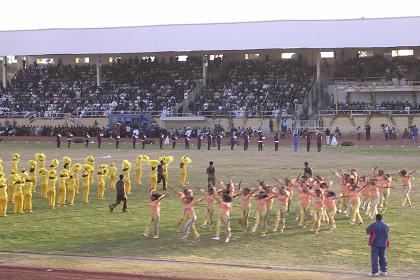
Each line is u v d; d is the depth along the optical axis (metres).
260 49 93.25
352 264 23.58
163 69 100.38
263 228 28.39
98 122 88.81
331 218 29.31
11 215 32.91
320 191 28.92
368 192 32.06
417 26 87.75
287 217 32.19
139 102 90.94
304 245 26.47
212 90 93.25
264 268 22.94
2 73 108.38
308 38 89.94
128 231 29.02
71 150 69.38
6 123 89.44
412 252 25.08
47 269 22.77
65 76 101.62
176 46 94.94
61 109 92.50
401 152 65.44
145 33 96.06
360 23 89.12
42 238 27.80
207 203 29.55
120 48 96.69
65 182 35.75
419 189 40.78
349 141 76.81
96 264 23.47
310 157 60.53
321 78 92.31
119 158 59.81
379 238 21.86
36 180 42.94
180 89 94.19
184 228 28.28
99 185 37.91
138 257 24.64
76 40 97.69
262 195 28.44
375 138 78.94
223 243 26.86
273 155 63.06
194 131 81.31
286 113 83.75
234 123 84.69
